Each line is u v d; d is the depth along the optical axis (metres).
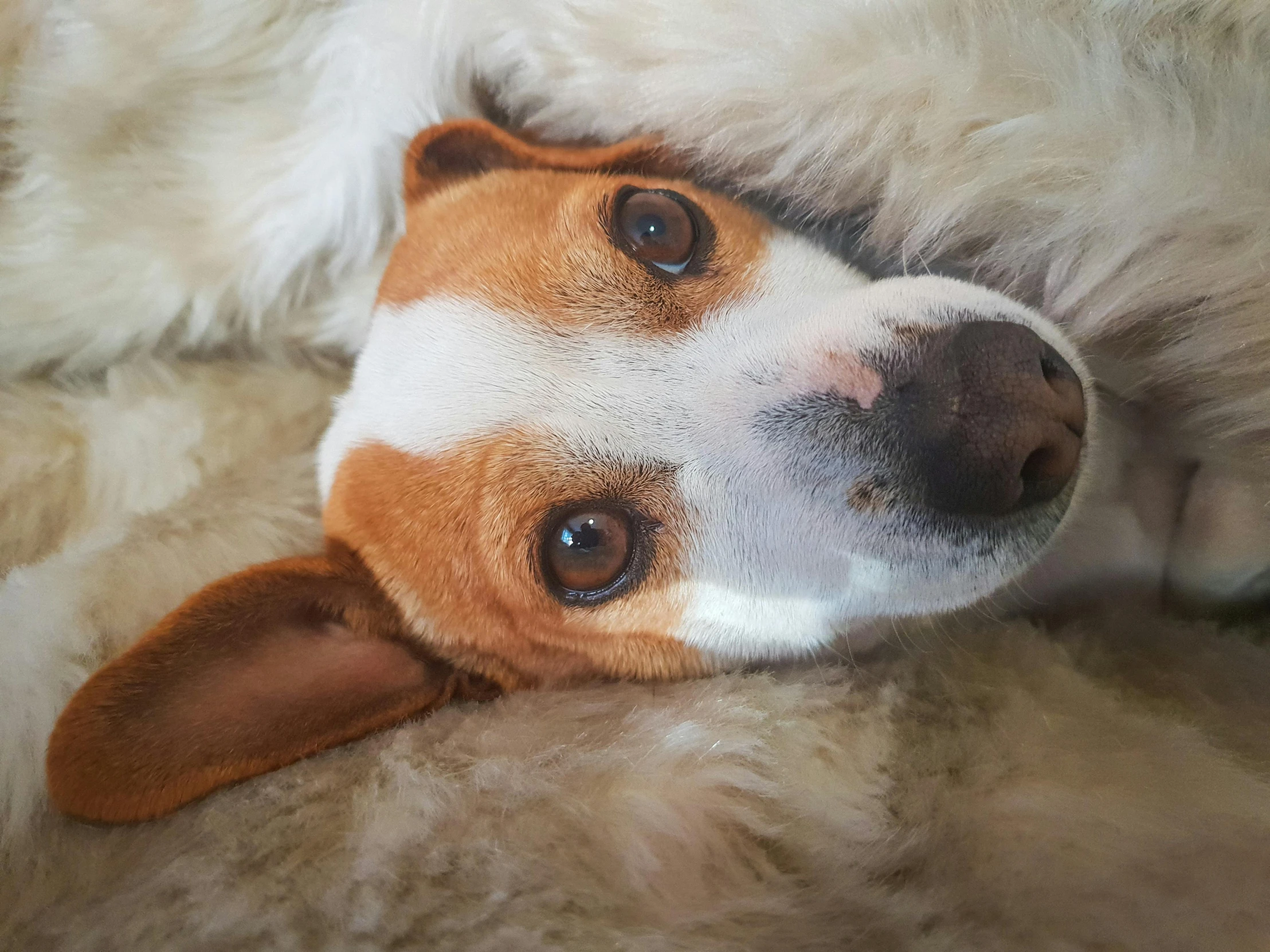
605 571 0.19
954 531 0.17
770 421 0.18
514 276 0.19
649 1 0.19
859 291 0.19
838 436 0.18
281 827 0.16
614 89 0.20
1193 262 0.17
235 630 0.19
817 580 0.18
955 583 0.18
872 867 0.14
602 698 0.18
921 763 0.15
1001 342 0.17
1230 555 0.17
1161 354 0.18
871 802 0.15
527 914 0.14
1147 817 0.14
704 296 0.19
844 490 0.18
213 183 0.23
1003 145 0.17
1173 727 0.16
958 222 0.18
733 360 0.19
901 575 0.18
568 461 0.19
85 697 0.16
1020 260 0.19
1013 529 0.17
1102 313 0.18
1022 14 0.17
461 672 0.20
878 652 0.19
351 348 0.25
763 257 0.20
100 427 0.22
